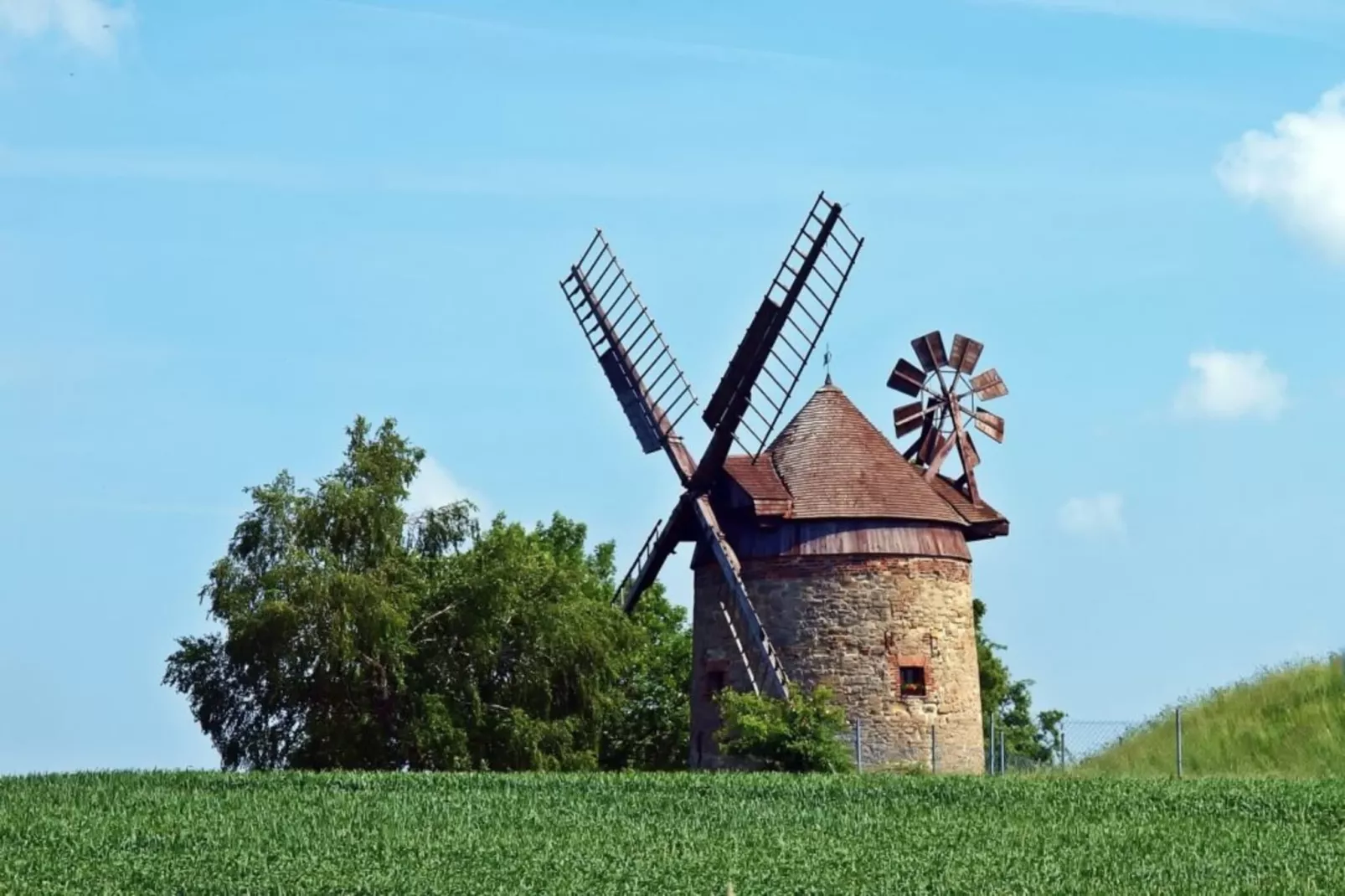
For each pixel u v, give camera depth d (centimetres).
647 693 11869
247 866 5162
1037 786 6656
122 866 5150
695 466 9112
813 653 8550
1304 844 5434
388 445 9744
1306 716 7831
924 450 9306
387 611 9062
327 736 9088
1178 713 7288
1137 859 5222
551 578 9844
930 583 8688
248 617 9012
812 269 8800
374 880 4978
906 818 6025
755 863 5203
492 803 6419
